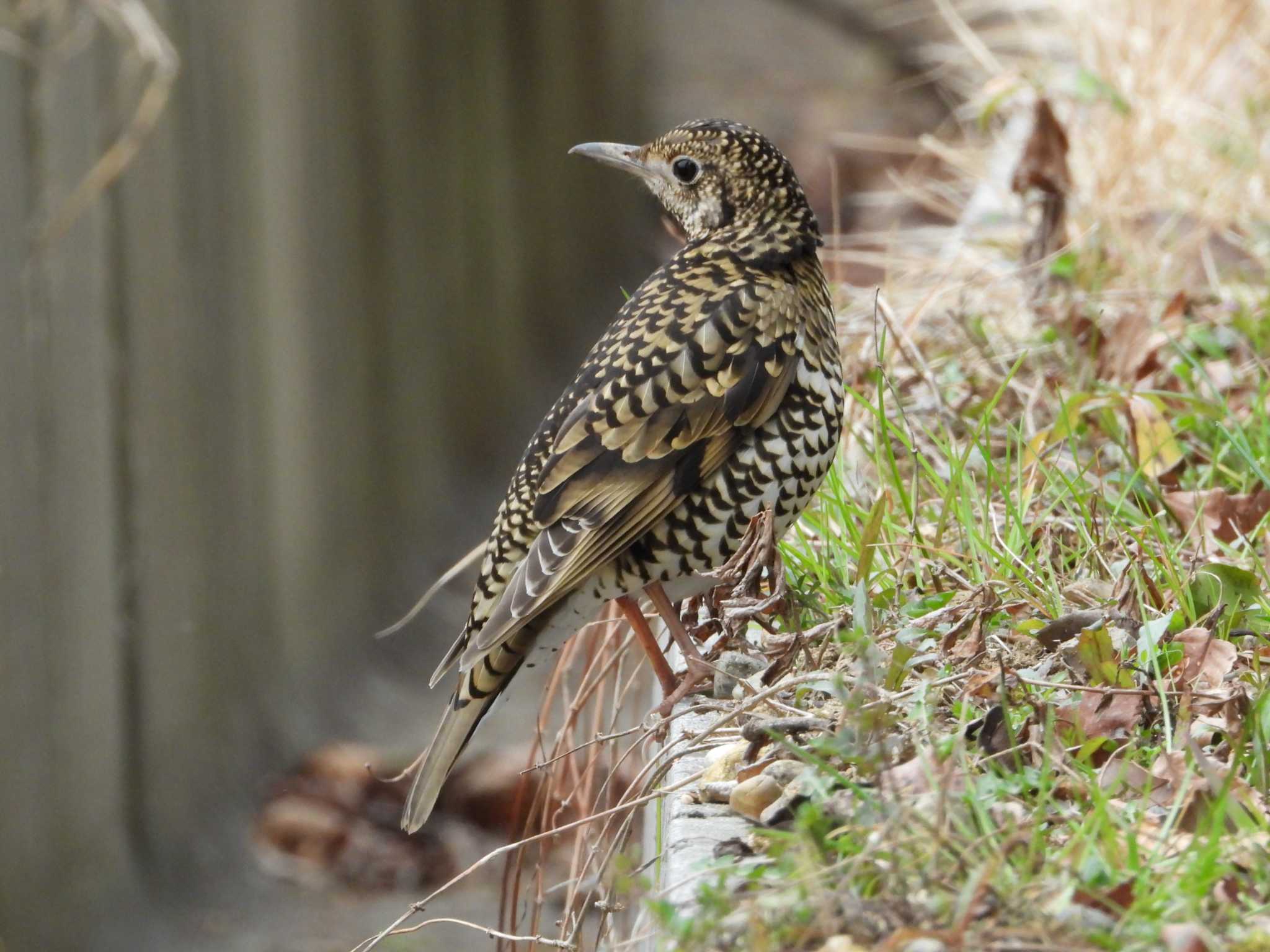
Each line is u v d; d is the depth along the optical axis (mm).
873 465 8414
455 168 19344
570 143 23859
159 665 12672
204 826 13000
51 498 11305
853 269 13258
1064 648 6020
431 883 12461
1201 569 6512
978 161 13531
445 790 13156
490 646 6375
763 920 4461
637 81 27562
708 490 6688
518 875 6664
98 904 11773
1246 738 5316
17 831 10906
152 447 12523
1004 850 4527
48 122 11195
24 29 10914
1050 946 4336
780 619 6730
